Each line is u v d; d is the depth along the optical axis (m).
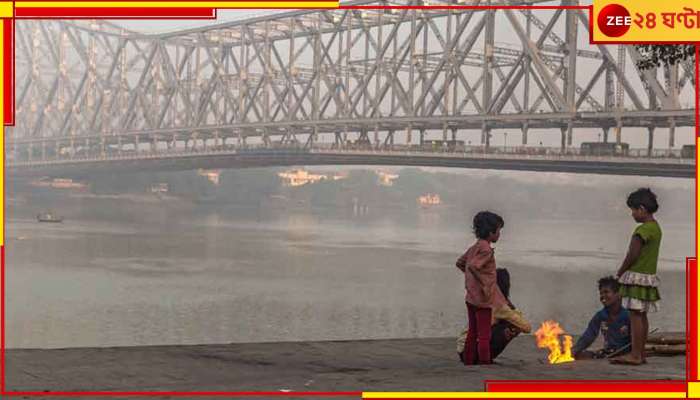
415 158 111.19
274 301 57.66
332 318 51.28
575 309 55.22
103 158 169.12
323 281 69.62
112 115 181.62
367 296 61.09
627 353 9.88
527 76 102.31
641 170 84.56
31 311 51.03
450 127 112.94
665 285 65.69
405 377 7.95
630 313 8.96
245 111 149.88
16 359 8.71
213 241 111.31
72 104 188.00
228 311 53.12
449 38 112.50
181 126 159.00
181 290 62.25
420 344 11.02
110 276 69.75
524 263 88.50
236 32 158.38
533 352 10.93
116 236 112.94
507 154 97.94
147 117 168.38
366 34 127.19
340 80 133.25
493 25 106.31
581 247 118.25
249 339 43.84
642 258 8.77
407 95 116.56
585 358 10.04
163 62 170.25
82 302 55.12
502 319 9.24
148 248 96.50
